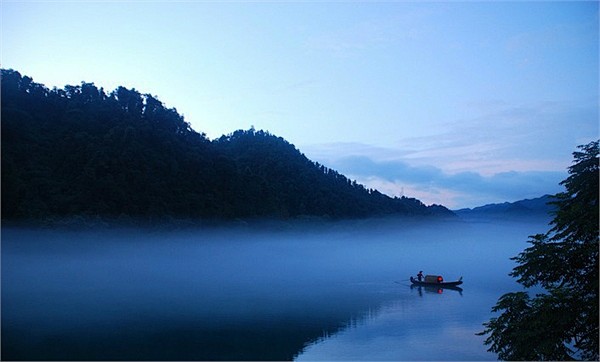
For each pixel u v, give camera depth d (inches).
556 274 759.7
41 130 4239.7
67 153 4074.8
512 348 740.0
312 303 2271.2
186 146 5310.0
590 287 711.1
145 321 1840.6
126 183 4104.3
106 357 1357.0
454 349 1402.6
